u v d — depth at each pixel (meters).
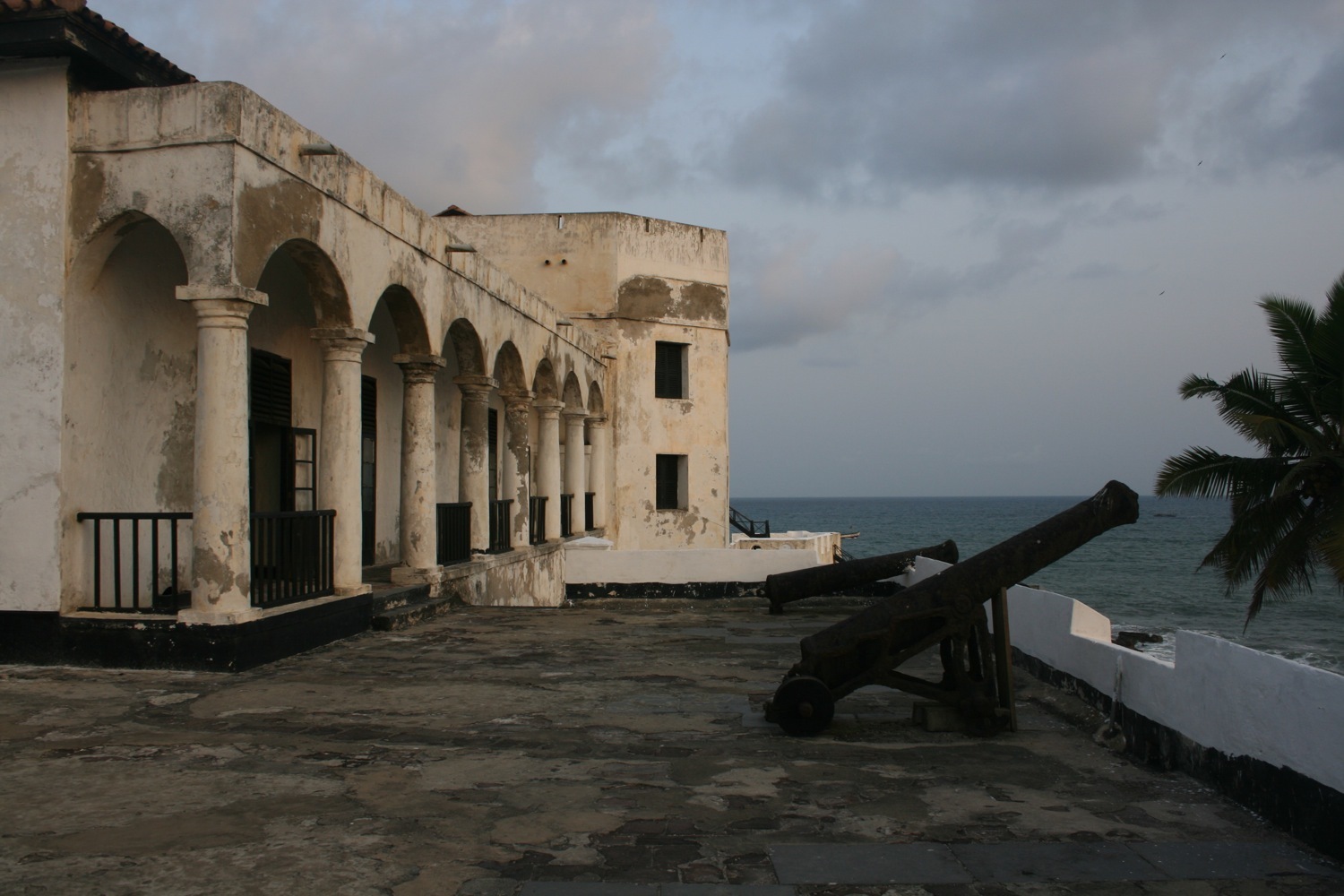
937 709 7.35
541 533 19.22
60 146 8.98
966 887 4.33
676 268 26.61
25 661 8.94
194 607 8.86
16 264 9.02
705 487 27.00
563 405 20.44
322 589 10.73
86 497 9.26
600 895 4.16
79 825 4.88
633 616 14.90
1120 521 7.54
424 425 13.33
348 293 10.75
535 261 25.88
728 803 5.45
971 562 7.44
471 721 7.31
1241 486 17.64
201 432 8.82
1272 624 36.84
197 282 8.75
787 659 10.73
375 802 5.32
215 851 4.56
